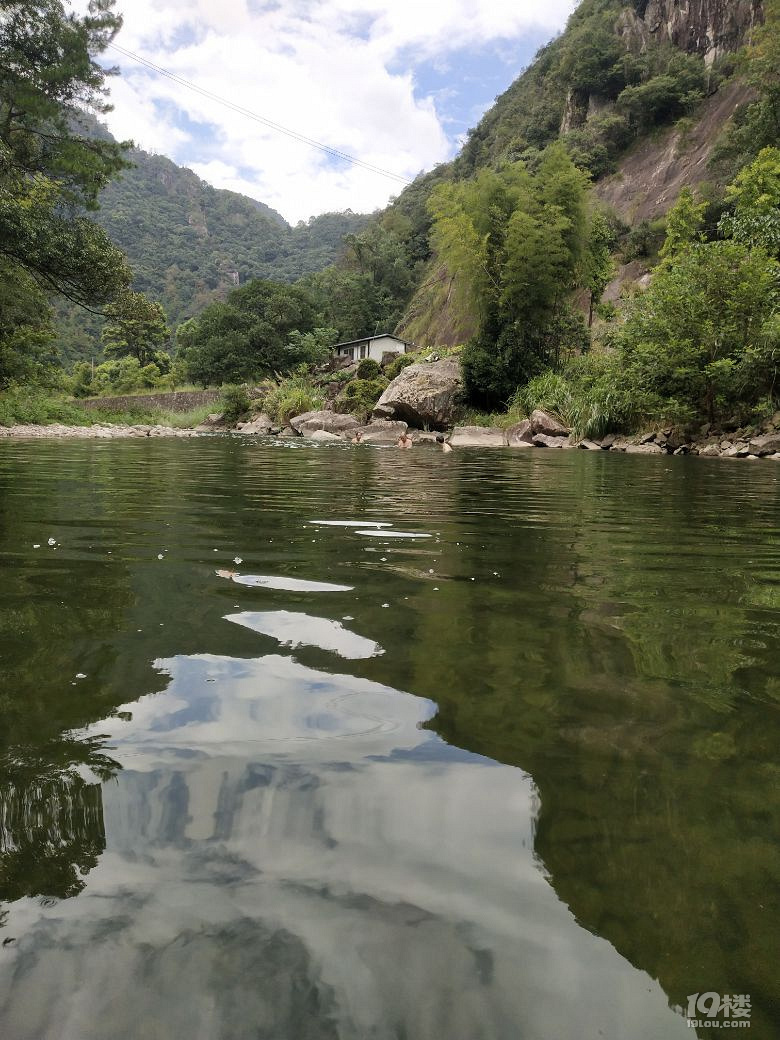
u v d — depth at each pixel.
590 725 0.94
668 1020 0.45
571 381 18.41
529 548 2.55
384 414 22.27
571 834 0.67
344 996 0.46
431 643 1.32
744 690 1.09
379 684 1.08
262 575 1.94
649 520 3.48
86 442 13.48
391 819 0.69
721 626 1.49
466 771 0.79
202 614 1.50
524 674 1.14
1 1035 0.44
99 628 1.38
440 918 0.54
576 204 20.92
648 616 1.57
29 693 1.02
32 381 23.80
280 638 1.33
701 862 0.63
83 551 2.29
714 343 12.78
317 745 0.85
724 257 12.80
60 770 0.78
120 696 1.01
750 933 0.53
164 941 0.52
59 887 0.58
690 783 0.78
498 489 5.22
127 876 0.59
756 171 18.27
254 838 0.65
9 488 4.64
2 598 1.63
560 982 0.48
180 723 0.92
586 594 1.80
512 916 0.55
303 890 0.58
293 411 25.72
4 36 15.86
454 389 22.25
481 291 21.95
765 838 0.67
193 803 0.71
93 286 18.81
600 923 0.54
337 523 3.15
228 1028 0.44
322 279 64.00
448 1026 0.44
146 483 5.19
